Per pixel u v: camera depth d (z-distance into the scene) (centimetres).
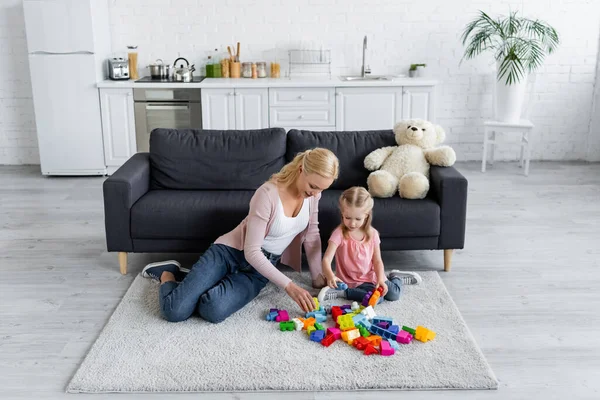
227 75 596
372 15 598
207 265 296
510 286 338
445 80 614
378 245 320
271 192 289
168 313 288
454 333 282
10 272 360
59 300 323
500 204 487
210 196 360
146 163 380
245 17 597
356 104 562
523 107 619
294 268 327
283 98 561
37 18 536
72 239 413
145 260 375
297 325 284
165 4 592
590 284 340
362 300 307
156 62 604
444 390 242
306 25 600
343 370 252
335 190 376
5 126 612
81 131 564
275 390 242
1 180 568
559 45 602
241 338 277
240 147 385
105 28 575
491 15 597
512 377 251
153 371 252
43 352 272
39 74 550
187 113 564
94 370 253
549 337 282
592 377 251
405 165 367
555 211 469
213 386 242
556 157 632
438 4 596
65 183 557
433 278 342
